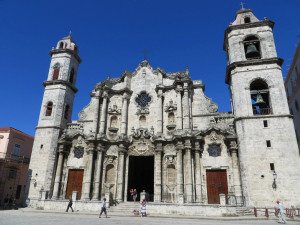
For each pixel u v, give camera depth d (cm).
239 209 2892
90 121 4128
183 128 3750
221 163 3503
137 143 3888
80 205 3228
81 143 3988
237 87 3650
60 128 4072
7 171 4584
